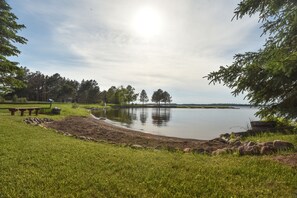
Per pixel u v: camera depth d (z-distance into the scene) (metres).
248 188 4.46
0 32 15.54
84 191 4.20
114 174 5.18
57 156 6.52
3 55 15.90
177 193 4.20
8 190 4.13
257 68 6.16
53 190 4.20
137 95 106.06
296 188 4.41
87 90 104.25
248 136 11.67
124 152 7.64
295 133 10.57
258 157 6.67
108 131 15.99
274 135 11.00
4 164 5.55
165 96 129.00
